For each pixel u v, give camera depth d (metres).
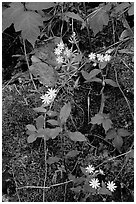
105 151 0.52
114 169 0.51
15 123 0.52
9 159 0.52
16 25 0.47
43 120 0.49
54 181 0.52
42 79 0.52
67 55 0.52
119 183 0.51
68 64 0.52
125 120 0.52
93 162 0.52
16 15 0.48
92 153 0.52
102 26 0.52
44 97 0.50
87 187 0.49
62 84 0.52
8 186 0.52
